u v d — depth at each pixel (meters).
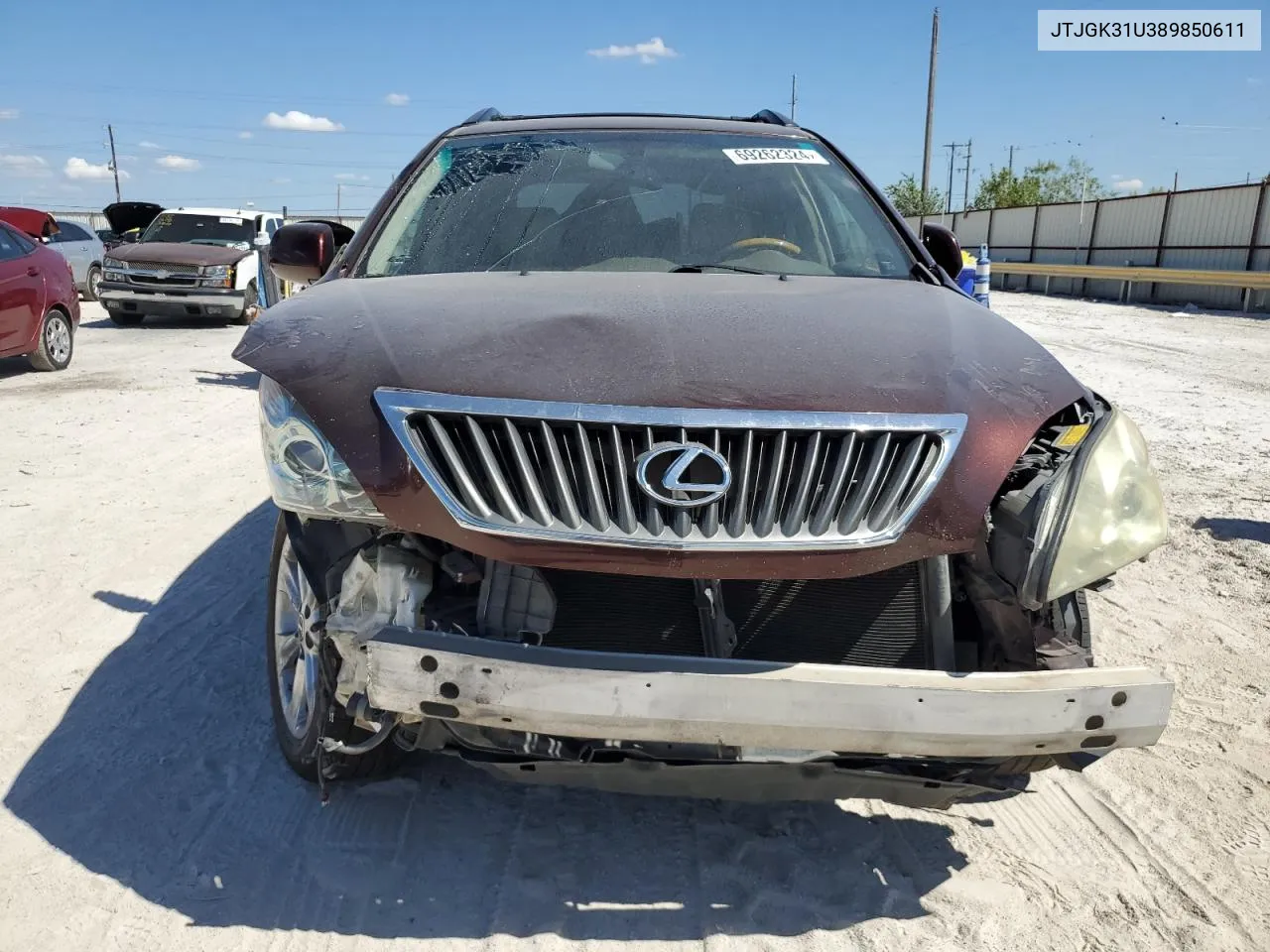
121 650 3.83
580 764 2.21
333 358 2.35
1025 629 2.28
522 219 3.33
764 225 3.34
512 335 2.37
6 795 2.86
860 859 2.70
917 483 2.16
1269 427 8.59
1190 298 24.72
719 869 2.63
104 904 2.42
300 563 2.42
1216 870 2.69
